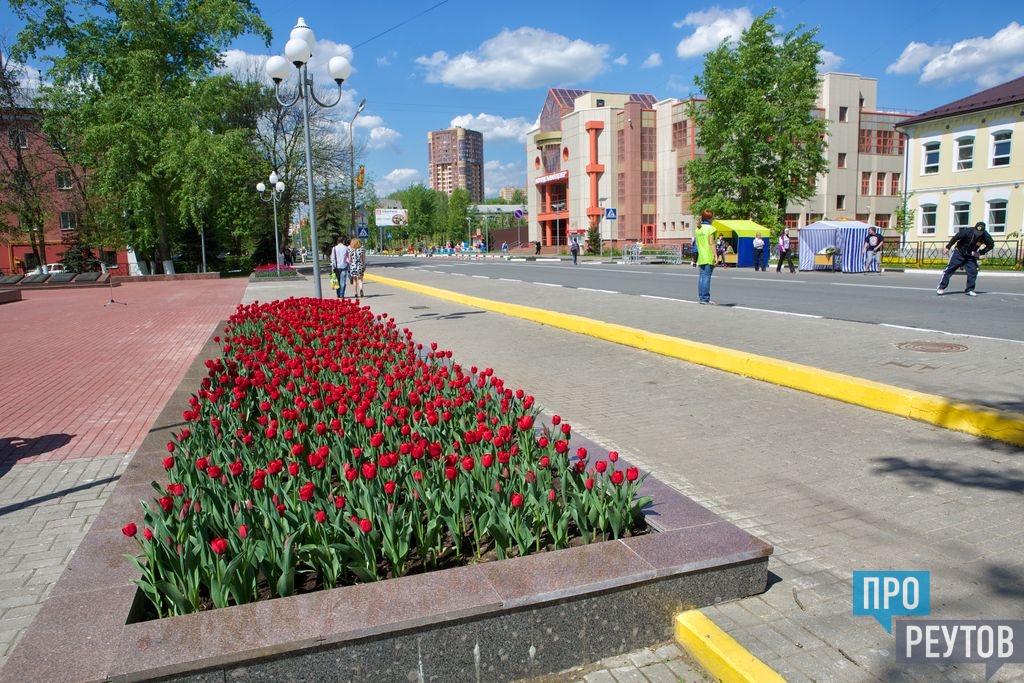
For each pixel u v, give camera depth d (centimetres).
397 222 7381
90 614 260
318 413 479
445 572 292
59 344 1345
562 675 285
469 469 350
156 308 2114
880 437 561
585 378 841
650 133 5897
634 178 5875
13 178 3809
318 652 247
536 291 1989
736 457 530
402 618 256
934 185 3481
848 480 472
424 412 476
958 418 564
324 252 6138
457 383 502
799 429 594
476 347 1095
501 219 10662
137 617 275
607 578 288
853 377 693
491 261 5012
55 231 5059
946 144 3409
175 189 3850
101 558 309
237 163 3812
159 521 303
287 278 3475
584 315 1359
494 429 459
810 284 1964
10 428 699
